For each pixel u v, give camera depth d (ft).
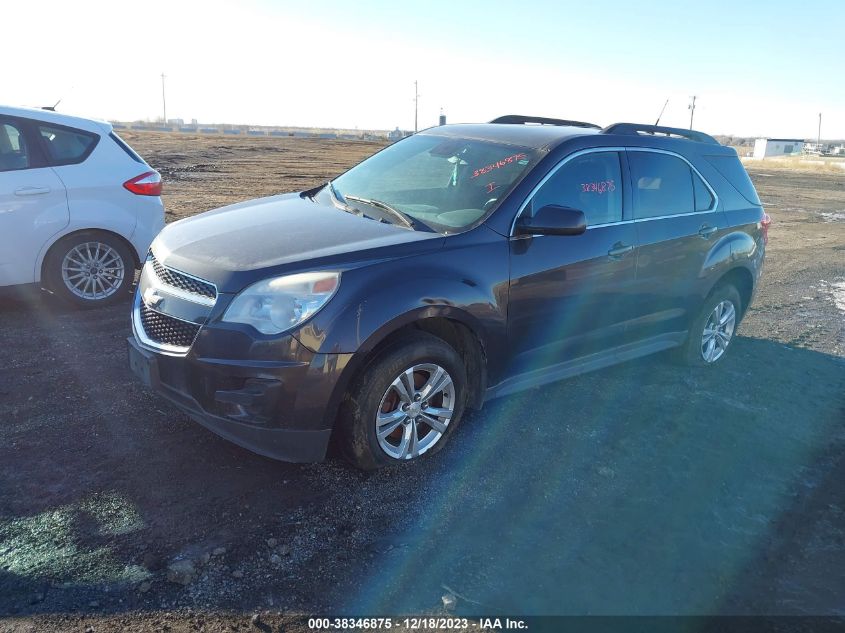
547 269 13.87
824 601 9.92
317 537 10.53
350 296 11.27
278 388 11.00
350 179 16.58
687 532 11.32
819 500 12.59
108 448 12.67
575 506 11.87
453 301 12.28
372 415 11.83
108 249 21.38
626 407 16.07
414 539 10.66
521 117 19.02
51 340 18.19
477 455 13.41
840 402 17.31
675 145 17.51
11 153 19.63
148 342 12.19
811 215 64.18
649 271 16.19
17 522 10.40
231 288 11.21
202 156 89.10
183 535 10.33
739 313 19.90
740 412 16.20
